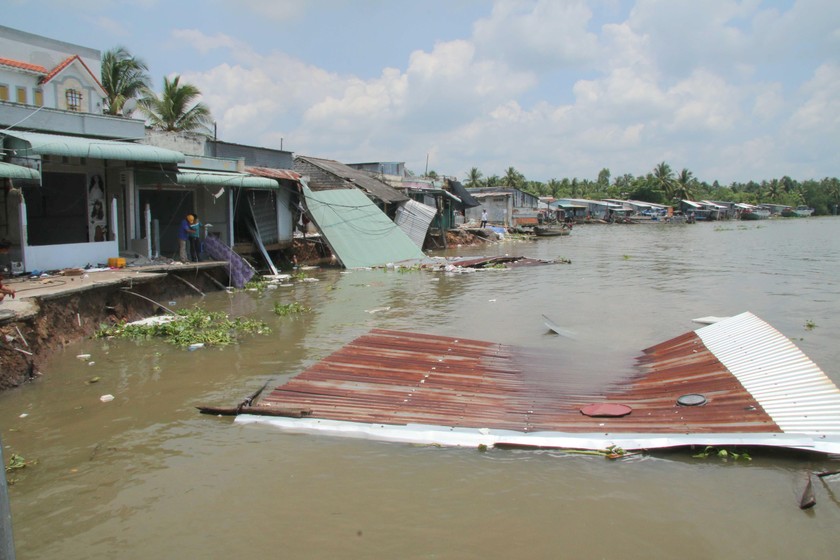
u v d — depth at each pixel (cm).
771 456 669
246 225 2408
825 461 656
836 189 14762
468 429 739
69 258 1502
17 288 1195
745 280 2259
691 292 1961
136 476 650
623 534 534
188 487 625
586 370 1012
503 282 2244
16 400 882
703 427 714
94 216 1766
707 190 15975
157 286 1636
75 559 511
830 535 532
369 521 558
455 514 567
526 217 5894
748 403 768
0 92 1984
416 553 510
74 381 971
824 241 4753
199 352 1161
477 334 1332
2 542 267
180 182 1859
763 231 6662
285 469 659
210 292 1922
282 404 831
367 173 3916
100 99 2380
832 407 722
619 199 11100
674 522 552
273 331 1360
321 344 1235
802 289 1997
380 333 1216
